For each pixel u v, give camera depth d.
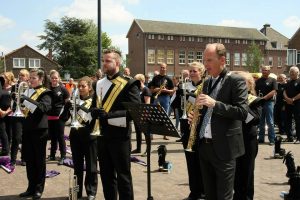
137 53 62.28
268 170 7.73
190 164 5.63
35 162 6.02
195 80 5.80
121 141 4.71
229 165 3.74
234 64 66.62
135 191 6.26
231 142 3.74
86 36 58.91
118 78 4.86
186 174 7.42
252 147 4.87
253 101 4.79
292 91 11.34
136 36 62.34
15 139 7.99
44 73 6.12
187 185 6.63
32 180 6.09
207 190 3.96
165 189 6.39
